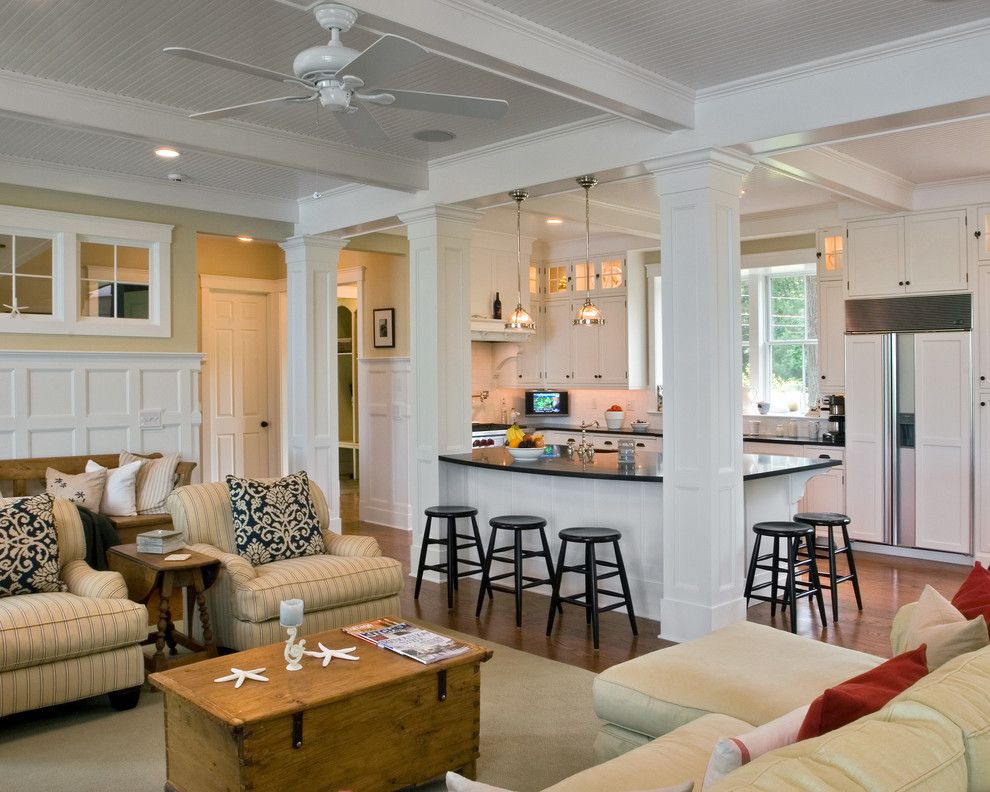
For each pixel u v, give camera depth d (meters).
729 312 4.59
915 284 6.54
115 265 6.42
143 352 6.42
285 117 4.99
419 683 2.97
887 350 6.70
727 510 4.60
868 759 1.31
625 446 5.52
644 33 3.74
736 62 4.09
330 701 2.72
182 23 3.61
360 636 3.35
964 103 3.70
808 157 5.21
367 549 4.68
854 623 4.92
